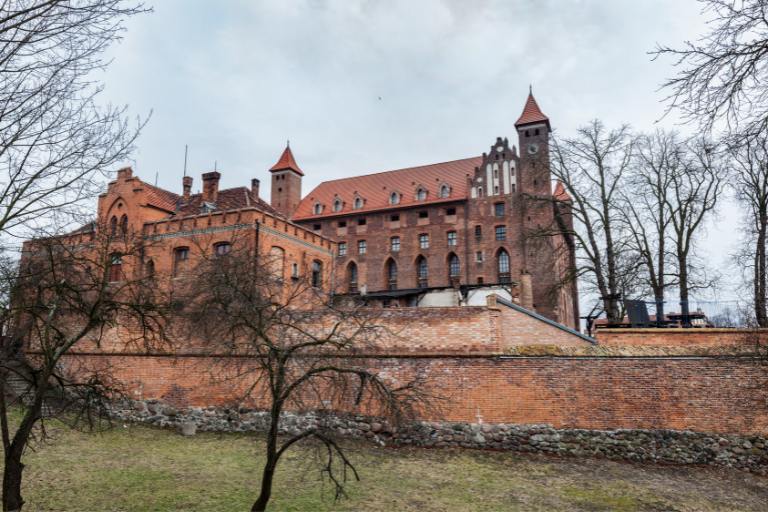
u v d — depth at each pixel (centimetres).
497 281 5666
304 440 1307
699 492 1360
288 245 3266
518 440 1723
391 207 6291
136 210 3256
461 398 1795
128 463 1570
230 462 1603
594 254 3331
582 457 1658
